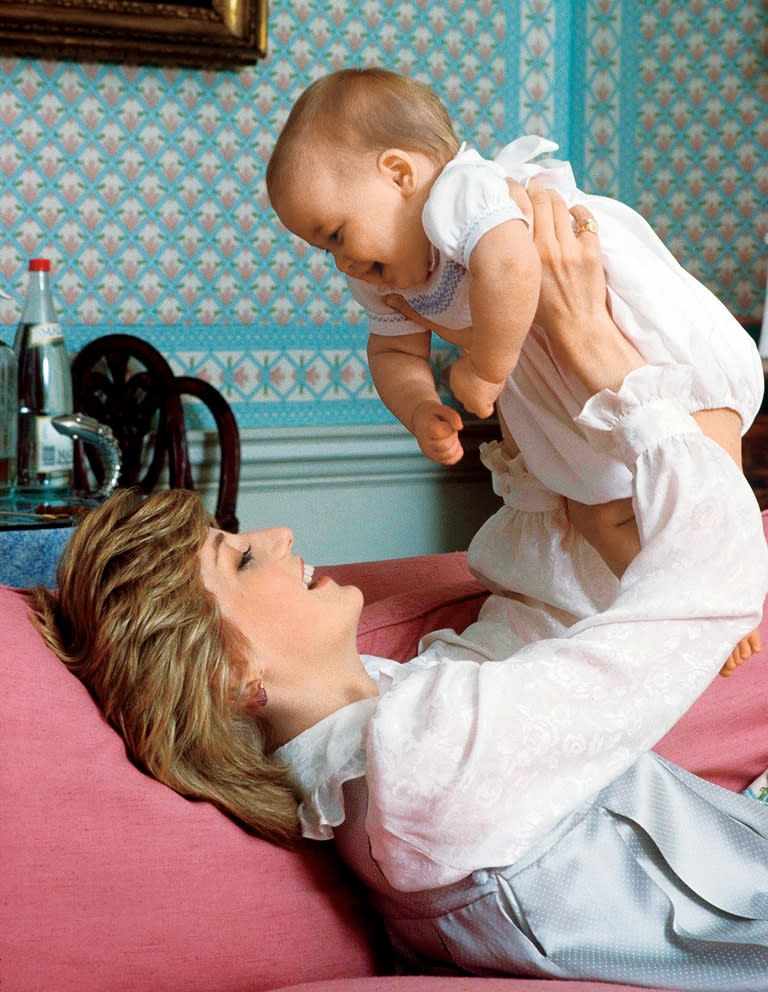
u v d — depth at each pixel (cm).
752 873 124
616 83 389
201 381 323
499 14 375
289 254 358
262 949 113
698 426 129
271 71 349
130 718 115
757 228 396
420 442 146
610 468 137
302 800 124
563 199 137
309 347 363
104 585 120
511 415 147
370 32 360
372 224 134
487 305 121
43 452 256
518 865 115
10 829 101
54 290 334
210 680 119
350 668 133
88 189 335
